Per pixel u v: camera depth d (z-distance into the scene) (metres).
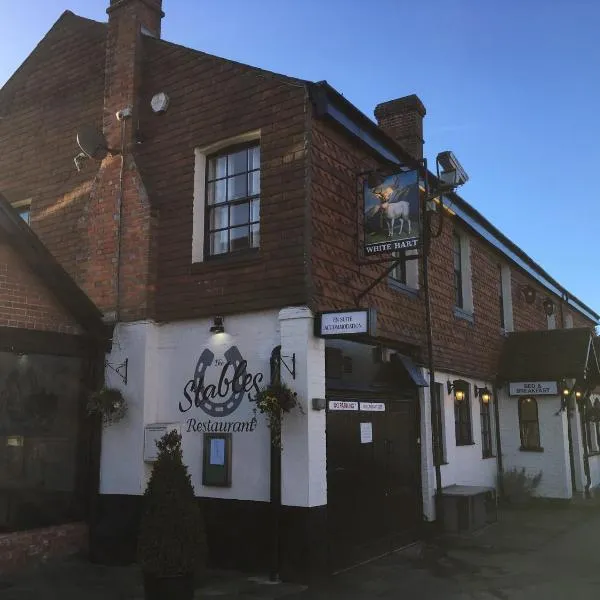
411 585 7.19
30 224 10.34
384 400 9.42
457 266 13.68
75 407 8.71
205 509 7.96
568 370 13.88
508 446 14.50
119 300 8.91
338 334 7.32
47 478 8.27
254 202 8.46
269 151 8.14
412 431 10.25
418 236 7.88
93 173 9.71
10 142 11.02
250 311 7.94
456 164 9.93
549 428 14.16
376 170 8.57
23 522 7.93
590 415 16.84
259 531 7.51
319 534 7.21
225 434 7.90
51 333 8.42
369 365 9.05
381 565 8.16
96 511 8.50
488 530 10.72
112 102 9.62
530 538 10.01
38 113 10.75
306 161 7.82
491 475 13.88
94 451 8.65
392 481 9.35
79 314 8.66
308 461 7.18
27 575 7.51
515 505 13.69
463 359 12.73
